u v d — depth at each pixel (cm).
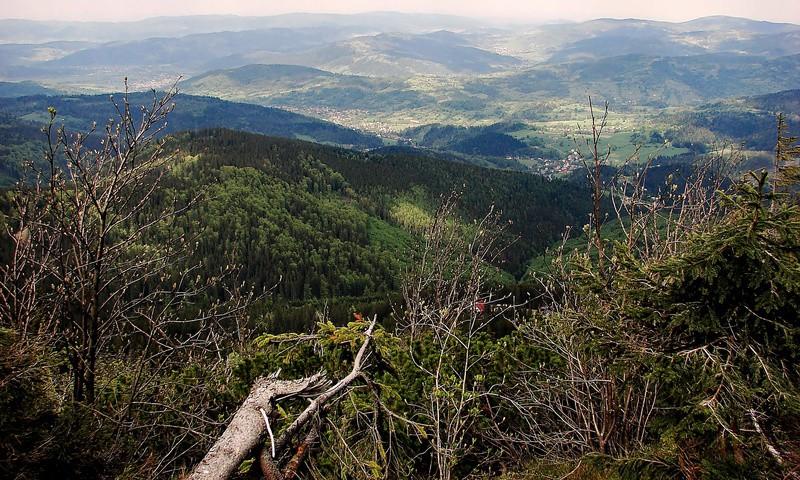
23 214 473
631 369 364
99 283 500
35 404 364
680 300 352
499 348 762
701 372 316
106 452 403
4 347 344
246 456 275
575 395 632
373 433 417
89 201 497
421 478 545
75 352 484
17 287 487
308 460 352
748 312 326
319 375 378
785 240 314
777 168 353
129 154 496
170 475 492
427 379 629
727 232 334
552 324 646
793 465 274
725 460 294
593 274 418
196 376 593
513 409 741
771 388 291
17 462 335
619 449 559
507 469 683
